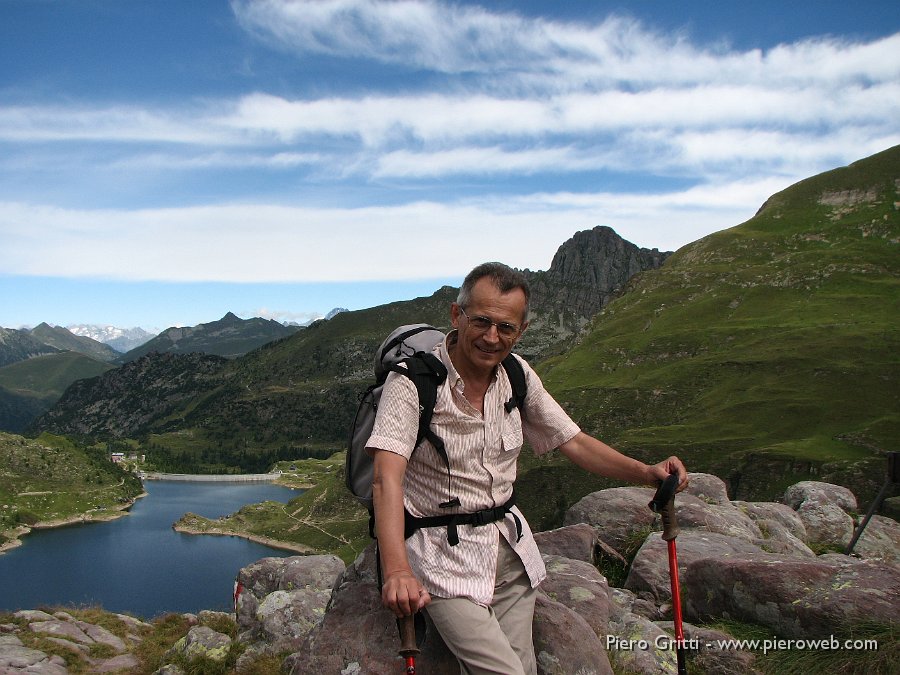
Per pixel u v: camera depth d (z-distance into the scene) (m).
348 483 4.31
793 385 152.00
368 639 4.95
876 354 156.88
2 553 199.12
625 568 9.80
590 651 5.03
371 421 4.16
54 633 16.45
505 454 3.98
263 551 195.12
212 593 156.50
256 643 9.01
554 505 127.19
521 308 3.82
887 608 6.34
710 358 176.00
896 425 126.69
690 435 140.88
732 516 10.66
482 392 3.98
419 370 3.77
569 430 4.33
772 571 7.05
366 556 5.72
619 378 189.25
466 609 3.69
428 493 3.87
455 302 3.99
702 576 7.65
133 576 172.00
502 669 3.55
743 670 6.27
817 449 123.19
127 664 14.95
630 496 10.98
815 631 6.50
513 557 4.08
